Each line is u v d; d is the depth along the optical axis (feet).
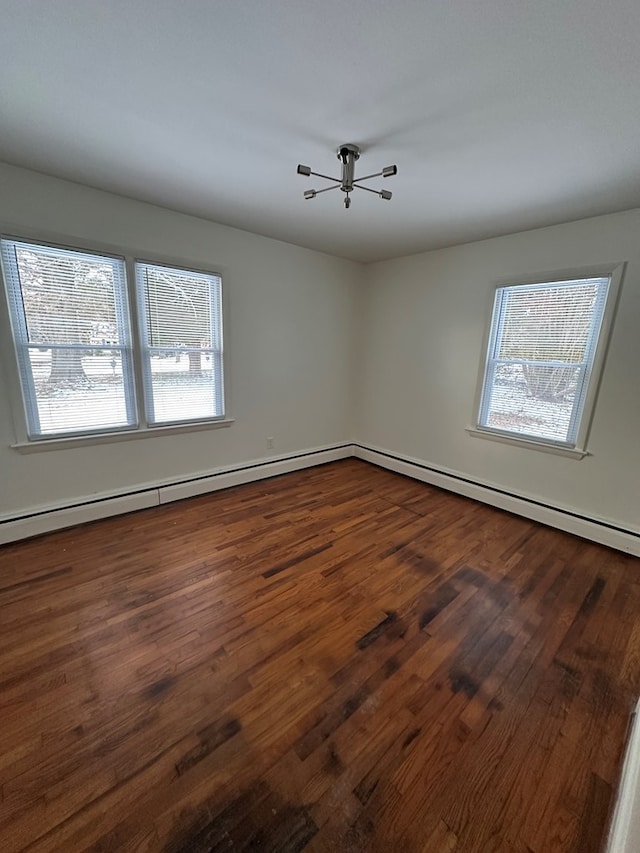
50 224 8.06
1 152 6.93
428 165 6.89
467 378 11.93
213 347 11.32
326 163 7.05
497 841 3.59
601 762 4.31
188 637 5.99
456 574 7.94
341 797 3.90
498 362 11.15
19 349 8.23
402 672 5.46
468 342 11.79
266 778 4.05
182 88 5.04
